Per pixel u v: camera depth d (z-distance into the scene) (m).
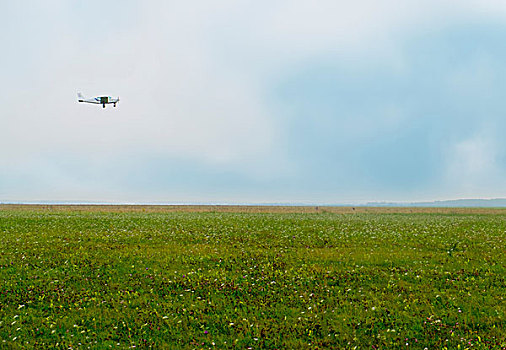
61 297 14.41
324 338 11.23
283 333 11.52
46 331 11.61
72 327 11.91
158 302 14.06
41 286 15.59
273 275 17.38
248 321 12.30
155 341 11.03
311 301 14.16
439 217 55.09
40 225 33.97
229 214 57.44
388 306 13.65
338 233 31.34
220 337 11.28
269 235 29.88
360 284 16.19
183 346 10.77
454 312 13.04
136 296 14.68
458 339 11.04
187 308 13.41
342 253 22.48
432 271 18.03
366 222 42.72
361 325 12.10
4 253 21.19
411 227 36.47
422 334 11.43
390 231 32.88
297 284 16.08
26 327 11.83
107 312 13.11
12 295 14.46
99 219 41.03
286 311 13.23
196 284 15.95
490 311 13.12
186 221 40.66
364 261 20.14
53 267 18.56
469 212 76.88
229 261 20.00
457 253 22.36
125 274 17.50
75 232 29.83
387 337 11.29
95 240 26.36
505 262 19.94
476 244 25.48
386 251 23.20
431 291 15.27
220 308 13.46
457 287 15.73
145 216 48.12
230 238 28.11
